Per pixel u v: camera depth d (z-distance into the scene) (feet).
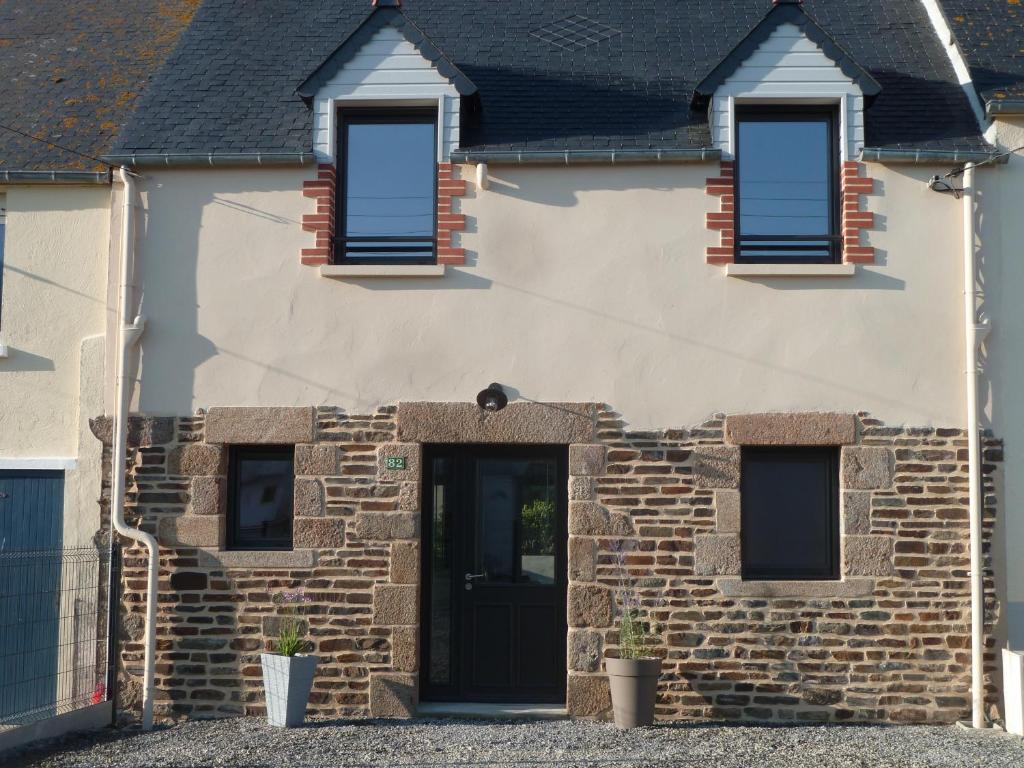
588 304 29.66
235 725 27.86
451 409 29.43
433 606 30.07
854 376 29.12
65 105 34.73
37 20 40.63
